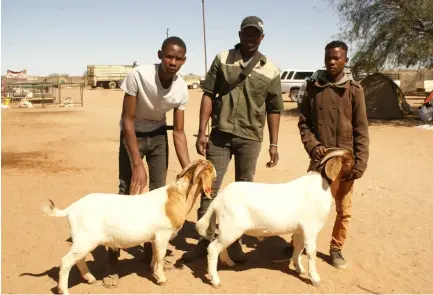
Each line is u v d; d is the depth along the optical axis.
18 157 11.98
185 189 4.68
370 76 22.16
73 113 26.84
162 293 4.64
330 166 4.59
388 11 20.86
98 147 13.95
